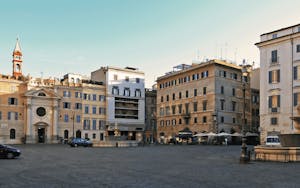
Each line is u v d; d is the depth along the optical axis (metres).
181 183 14.16
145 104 107.25
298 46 54.78
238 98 81.44
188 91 84.25
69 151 43.03
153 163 24.61
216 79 77.06
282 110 56.16
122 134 98.50
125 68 102.44
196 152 40.16
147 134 103.38
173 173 17.95
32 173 17.92
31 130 83.94
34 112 84.62
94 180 15.12
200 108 80.06
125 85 99.25
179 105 86.81
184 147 57.53
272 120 57.56
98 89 94.62
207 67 78.94
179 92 87.31
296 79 54.59
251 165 22.45
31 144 77.06
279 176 16.47
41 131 86.12
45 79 88.19
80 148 53.25
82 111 91.25
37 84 85.62
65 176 16.61
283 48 56.88
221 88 78.00
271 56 58.72
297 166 21.41
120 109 98.31
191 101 82.94
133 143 65.31
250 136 74.62
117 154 36.31
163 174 17.48
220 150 44.84
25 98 83.94
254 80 87.06
